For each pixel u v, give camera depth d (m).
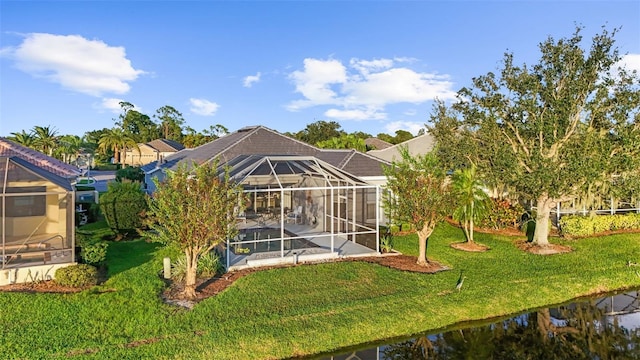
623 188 18.44
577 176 17.47
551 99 18.62
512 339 11.35
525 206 25.56
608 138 18.50
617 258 17.89
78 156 73.94
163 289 13.06
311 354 10.12
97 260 14.37
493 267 16.22
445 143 22.75
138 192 20.62
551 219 25.20
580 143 18.25
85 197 30.22
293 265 15.79
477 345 10.94
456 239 21.47
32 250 13.41
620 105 18.12
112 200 19.61
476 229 23.83
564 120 18.33
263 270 15.04
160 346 9.49
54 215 14.05
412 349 10.67
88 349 9.28
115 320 10.68
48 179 14.00
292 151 26.92
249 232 21.55
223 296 12.41
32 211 13.71
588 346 11.05
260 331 10.41
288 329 10.63
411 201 15.69
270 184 22.05
